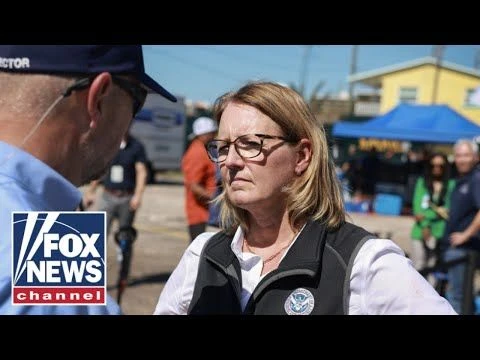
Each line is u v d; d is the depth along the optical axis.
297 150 1.45
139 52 1.01
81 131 0.95
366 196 14.64
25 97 0.89
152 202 14.56
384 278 1.27
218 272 1.50
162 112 21.20
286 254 1.37
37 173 0.87
